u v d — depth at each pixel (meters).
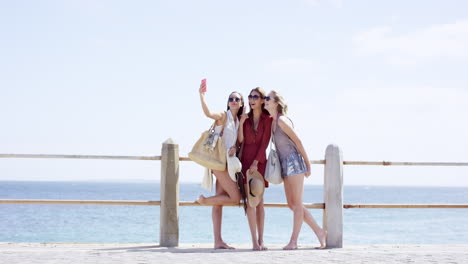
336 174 6.05
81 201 5.84
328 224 6.02
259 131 5.81
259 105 5.81
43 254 4.79
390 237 19.77
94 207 37.78
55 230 21.00
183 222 24.73
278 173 5.80
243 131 5.85
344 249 5.75
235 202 5.73
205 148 5.71
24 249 5.24
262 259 4.63
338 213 6.01
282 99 5.84
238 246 6.22
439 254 5.09
